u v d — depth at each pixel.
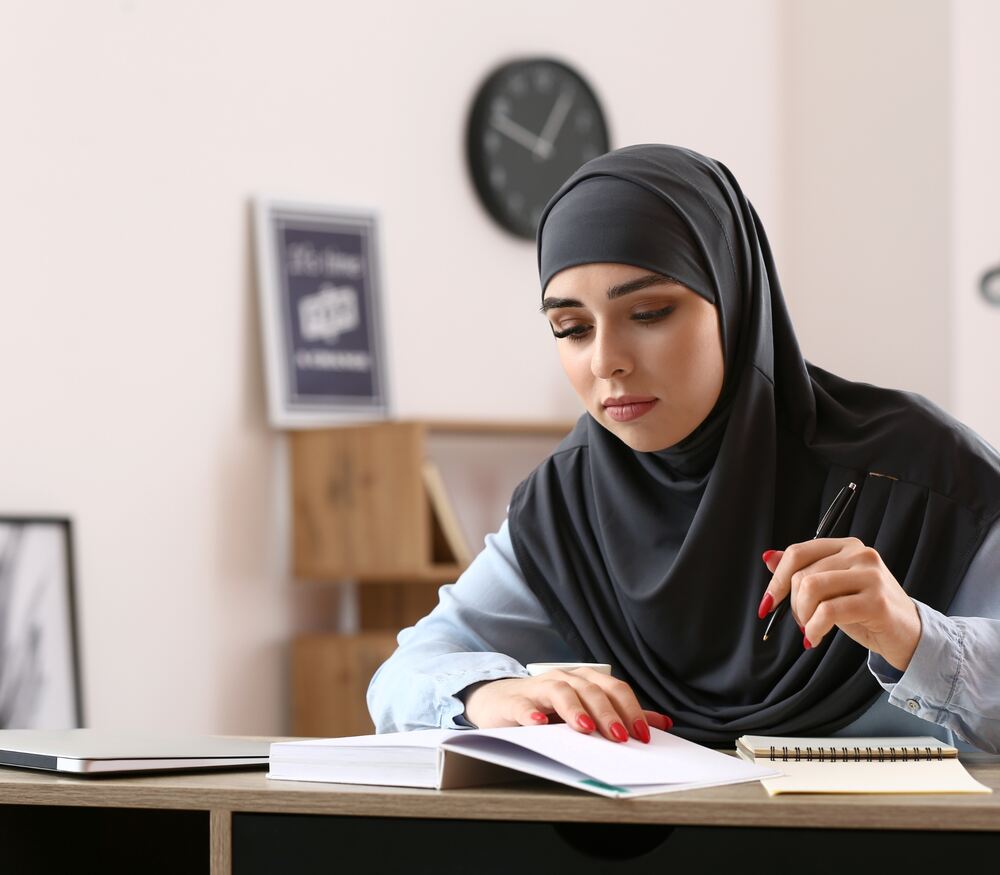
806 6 4.51
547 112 4.04
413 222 3.84
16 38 3.25
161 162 3.46
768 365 1.53
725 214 1.52
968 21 4.16
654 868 1.03
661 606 1.52
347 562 3.54
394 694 1.48
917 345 4.22
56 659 3.20
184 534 3.46
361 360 3.70
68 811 1.35
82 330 3.32
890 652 1.23
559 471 1.69
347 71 3.75
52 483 3.26
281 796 1.10
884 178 4.31
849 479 1.50
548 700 1.24
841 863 0.99
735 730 1.45
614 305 1.43
